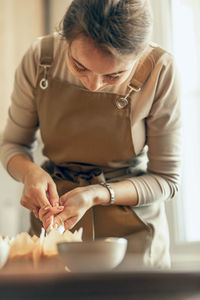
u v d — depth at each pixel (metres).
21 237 0.87
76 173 1.51
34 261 0.86
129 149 1.46
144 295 0.62
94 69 1.10
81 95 1.43
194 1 2.62
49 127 1.48
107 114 1.43
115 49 1.05
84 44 1.07
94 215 1.43
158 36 2.65
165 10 2.66
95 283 0.60
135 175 1.53
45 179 1.38
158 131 1.47
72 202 1.30
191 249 2.50
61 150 1.49
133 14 1.06
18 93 1.52
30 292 0.60
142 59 1.41
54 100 1.46
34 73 1.47
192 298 0.63
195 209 2.55
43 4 2.96
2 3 2.83
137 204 1.43
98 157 1.47
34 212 1.37
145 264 0.89
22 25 2.87
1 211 2.83
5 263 0.85
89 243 0.79
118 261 0.83
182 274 0.62
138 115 1.43
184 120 2.65
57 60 1.45
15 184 2.86
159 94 1.43
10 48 2.83
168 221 2.56
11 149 1.56
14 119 1.57
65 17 1.15
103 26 1.03
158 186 1.46
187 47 2.65
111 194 1.38
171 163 1.49
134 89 1.40
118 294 0.61
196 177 2.58
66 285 0.60
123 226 1.43
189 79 2.65
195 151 2.59
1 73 2.81
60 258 0.83
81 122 1.44
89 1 1.07
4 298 0.60
